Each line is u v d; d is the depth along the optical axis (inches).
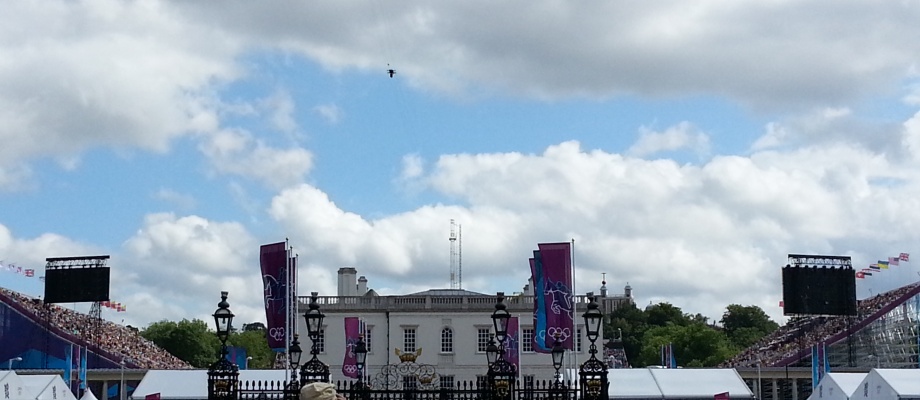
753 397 2460.6
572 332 1934.1
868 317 4207.7
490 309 4279.0
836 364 4286.4
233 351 2960.1
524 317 4244.6
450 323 4279.0
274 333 1857.8
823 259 3595.0
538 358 4192.9
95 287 3818.9
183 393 2449.6
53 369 3991.1
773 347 5073.8
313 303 1475.1
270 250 1877.5
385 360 4244.6
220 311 1432.1
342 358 4197.8
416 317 4276.6
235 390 1414.9
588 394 1376.7
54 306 4817.9
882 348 4121.6
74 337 4384.8
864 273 3981.3
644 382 2500.0
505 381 1381.6
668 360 4094.5
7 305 4242.1
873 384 2213.3
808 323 4692.4
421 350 4116.6
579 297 4136.3
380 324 4271.7
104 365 4493.1
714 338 7022.6
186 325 6870.1
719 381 2512.3
